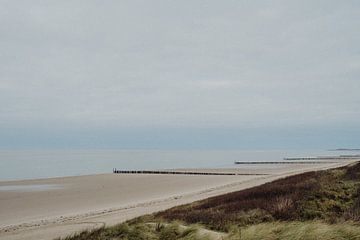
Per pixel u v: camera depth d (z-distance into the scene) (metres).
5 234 22.62
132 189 53.25
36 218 29.77
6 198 43.44
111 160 198.50
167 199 38.84
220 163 157.88
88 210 33.38
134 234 11.76
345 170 36.09
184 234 11.09
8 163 157.00
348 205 15.98
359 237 8.91
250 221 14.74
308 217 14.77
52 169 119.19
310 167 107.12
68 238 13.21
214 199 27.03
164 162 174.50
